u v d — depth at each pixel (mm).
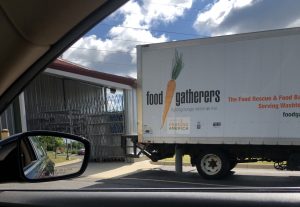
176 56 11945
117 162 15711
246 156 11383
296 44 10562
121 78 16266
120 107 16719
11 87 2410
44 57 2363
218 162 11297
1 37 2070
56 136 2643
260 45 10945
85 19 2234
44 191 2939
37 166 3047
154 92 12250
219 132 11391
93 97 16828
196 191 2818
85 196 2797
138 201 2719
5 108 2455
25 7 1990
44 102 13773
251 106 11047
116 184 8039
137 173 11789
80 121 16281
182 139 11828
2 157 2350
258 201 2570
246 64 11102
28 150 2977
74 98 15797
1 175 2326
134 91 16859
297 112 10539
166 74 12094
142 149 12656
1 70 2227
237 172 11477
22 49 2209
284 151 11000
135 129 16812
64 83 14914
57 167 3510
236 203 2586
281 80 10727
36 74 2418
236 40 11195
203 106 11609
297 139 10547
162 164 13844
